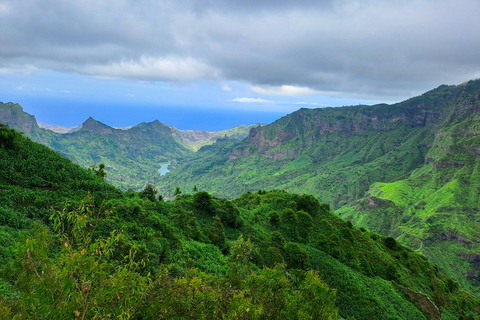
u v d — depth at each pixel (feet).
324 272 224.74
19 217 129.08
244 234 244.22
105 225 151.74
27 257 29.12
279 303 46.24
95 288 31.58
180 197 296.10
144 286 39.01
